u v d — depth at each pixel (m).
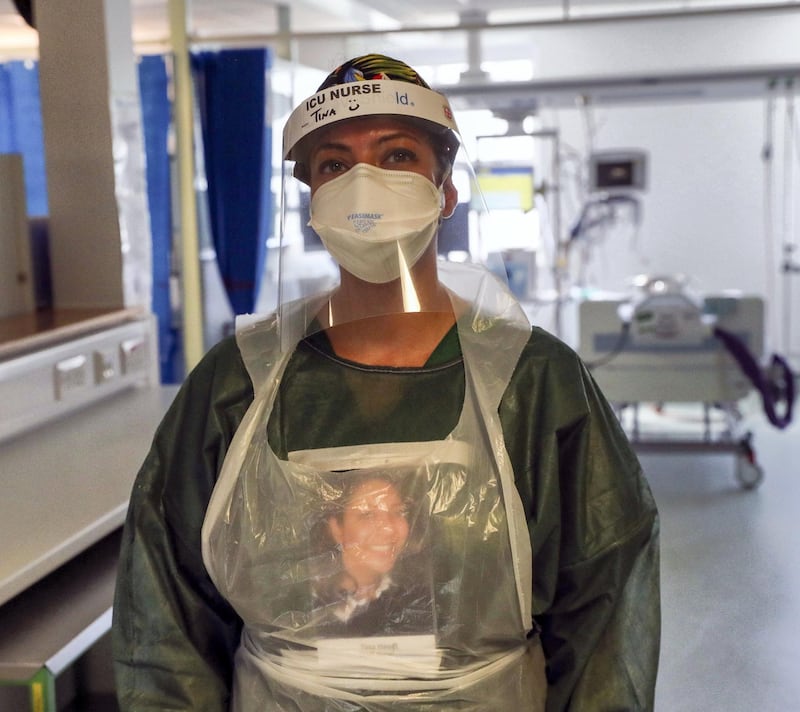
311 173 1.11
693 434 5.45
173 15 3.68
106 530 1.53
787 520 4.02
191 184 3.78
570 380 1.06
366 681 1.01
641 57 6.86
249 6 5.11
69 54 2.56
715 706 2.58
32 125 3.76
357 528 1.01
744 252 7.13
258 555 1.02
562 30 6.88
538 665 1.09
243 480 1.04
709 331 4.34
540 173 7.04
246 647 1.10
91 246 2.62
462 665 1.02
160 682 1.06
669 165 7.13
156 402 2.39
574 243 6.25
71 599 1.58
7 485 1.71
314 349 1.09
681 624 3.07
